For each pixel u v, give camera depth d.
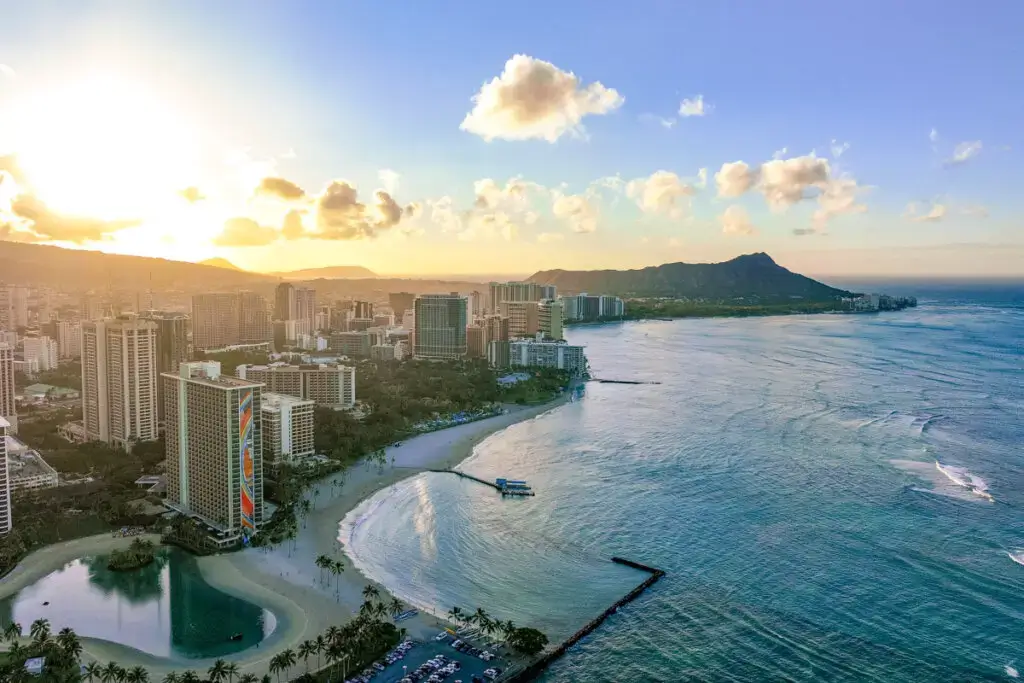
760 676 179.38
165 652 193.75
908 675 178.00
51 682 175.25
